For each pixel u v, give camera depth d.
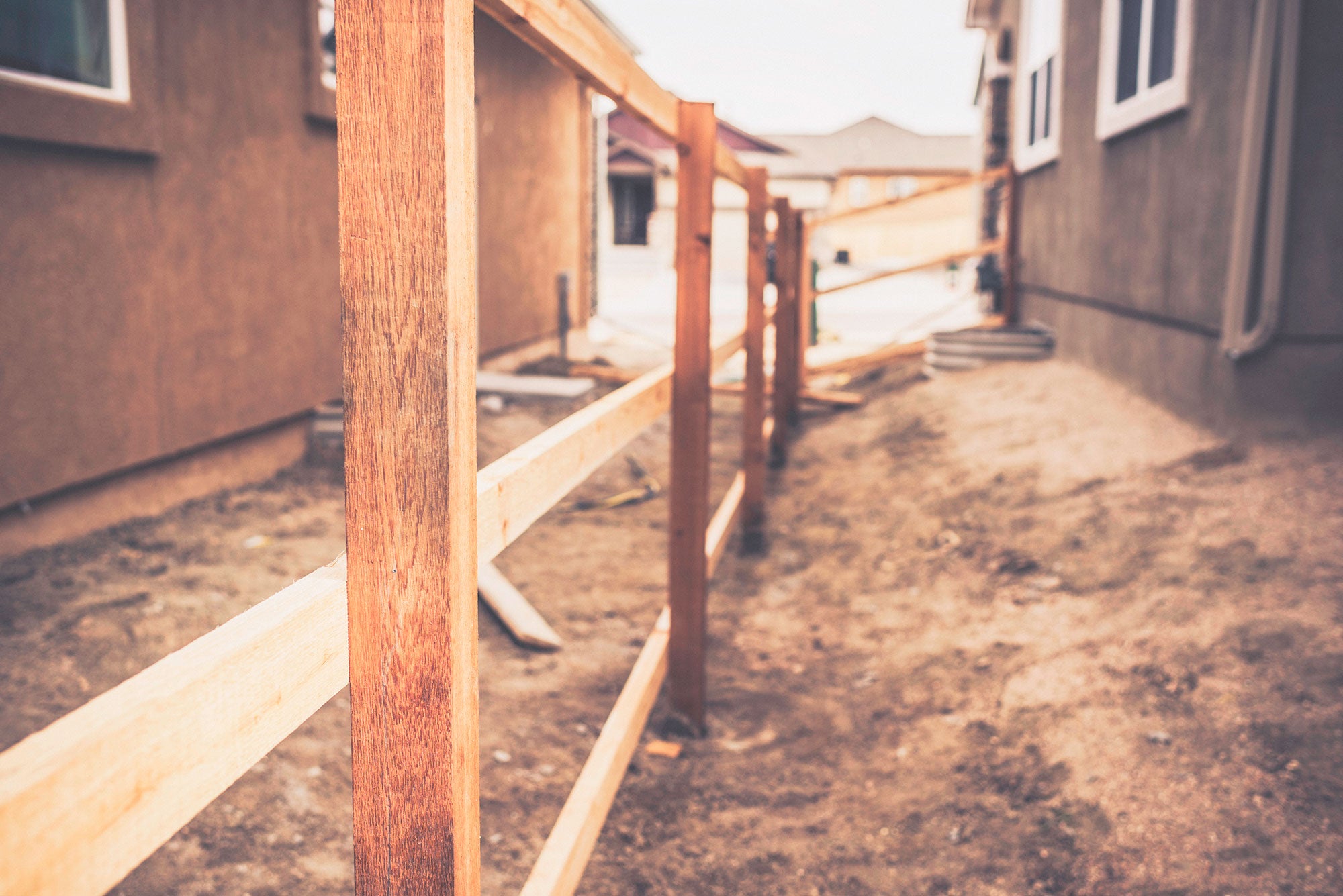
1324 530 3.66
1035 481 5.14
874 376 10.24
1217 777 2.58
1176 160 5.34
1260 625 3.18
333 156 6.39
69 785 0.68
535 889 1.83
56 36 4.08
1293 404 4.57
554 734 3.30
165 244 4.79
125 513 4.66
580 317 12.17
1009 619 3.83
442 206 1.04
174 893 2.33
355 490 1.09
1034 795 2.74
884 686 3.63
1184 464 4.68
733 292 25.27
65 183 4.15
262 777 2.80
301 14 5.89
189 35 4.90
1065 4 7.82
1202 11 4.98
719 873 2.65
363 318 1.07
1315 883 2.19
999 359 8.31
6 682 3.02
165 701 0.77
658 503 6.20
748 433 5.15
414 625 1.11
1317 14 4.25
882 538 5.14
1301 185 4.39
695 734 3.39
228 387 5.33
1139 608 3.55
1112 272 6.47
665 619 3.40
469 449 1.15
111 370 4.45
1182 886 2.27
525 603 4.20
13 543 4.04
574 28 1.89
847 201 58.12
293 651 0.98
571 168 11.62
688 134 3.10
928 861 2.59
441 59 1.02
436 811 1.14
